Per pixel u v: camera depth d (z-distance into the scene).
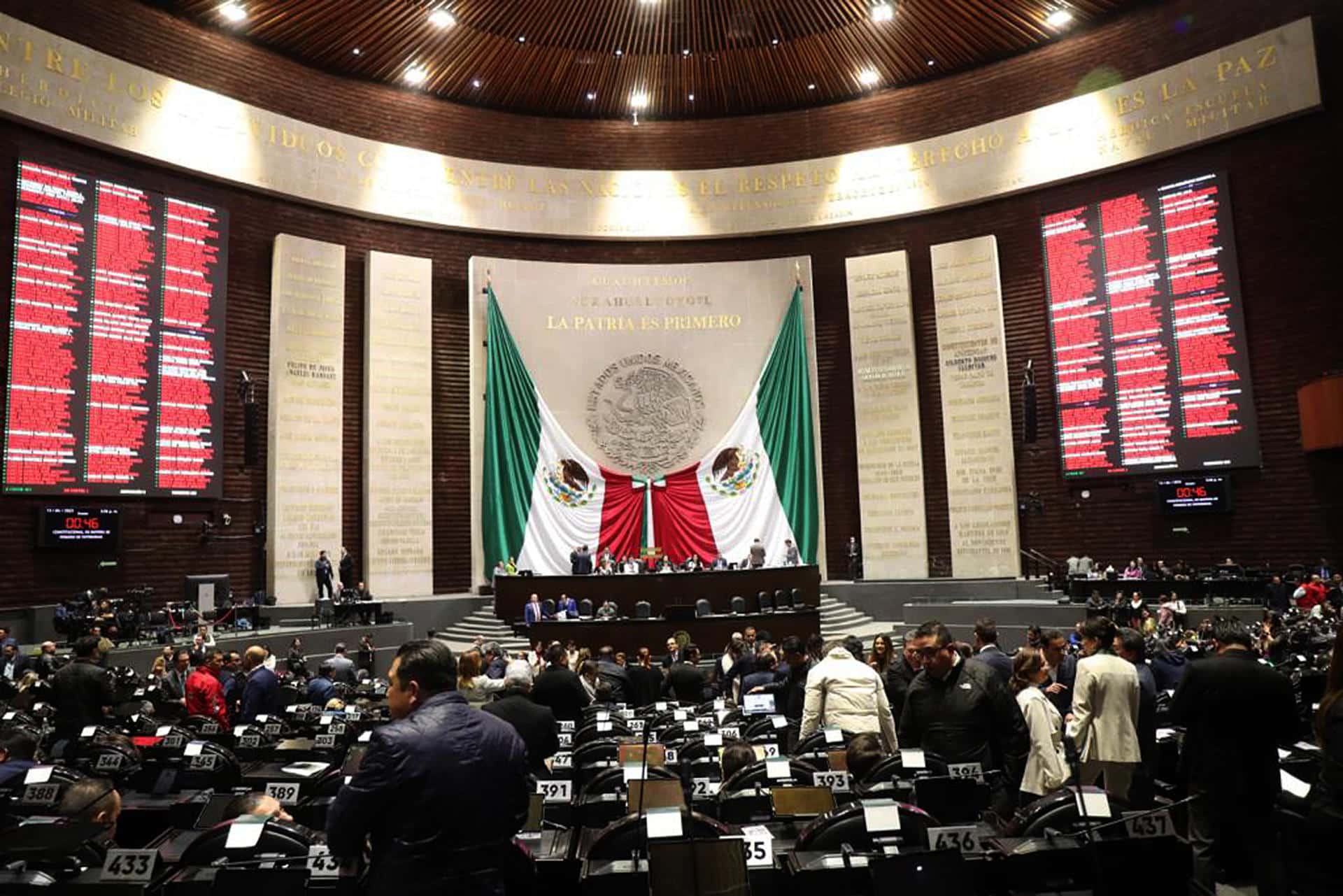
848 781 4.26
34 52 16.38
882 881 3.01
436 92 22.00
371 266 20.69
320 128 20.36
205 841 3.32
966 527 20.84
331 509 19.52
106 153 17.47
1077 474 20.02
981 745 4.78
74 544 16.23
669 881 2.91
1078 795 3.43
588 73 21.91
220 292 18.69
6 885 2.92
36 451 16.06
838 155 22.84
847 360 22.59
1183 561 18.81
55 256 16.55
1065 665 6.89
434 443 21.38
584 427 22.16
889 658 7.73
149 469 17.41
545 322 22.27
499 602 17.77
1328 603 14.60
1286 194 18.33
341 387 19.95
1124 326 19.72
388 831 2.63
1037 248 21.02
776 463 22.22
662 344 22.69
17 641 15.40
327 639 16.78
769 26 20.52
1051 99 20.84
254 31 19.27
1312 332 17.89
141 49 17.97
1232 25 18.84
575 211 22.84
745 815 4.03
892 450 21.66
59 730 7.50
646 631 16.19
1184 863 3.11
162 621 15.92
